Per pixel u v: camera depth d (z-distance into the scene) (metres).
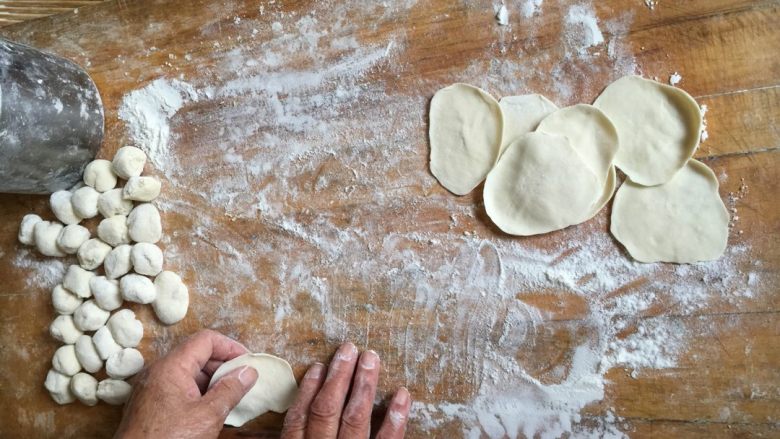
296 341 1.18
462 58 1.12
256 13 1.20
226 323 1.21
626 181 1.06
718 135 1.03
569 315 1.08
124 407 1.17
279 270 1.20
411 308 1.14
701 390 1.03
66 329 1.23
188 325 1.23
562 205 1.06
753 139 1.02
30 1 1.29
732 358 1.02
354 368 1.14
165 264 1.24
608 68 1.07
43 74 1.11
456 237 1.13
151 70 1.25
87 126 1.21
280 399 1.17
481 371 1.11
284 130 1.20
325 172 1.18
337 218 1.17
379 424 1.15
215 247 1.22
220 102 1.22
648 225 1.05
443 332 1.13
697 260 1.03
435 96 1.12
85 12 1.27
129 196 1.19
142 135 1.25
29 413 1.30
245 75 1.21
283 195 1.20
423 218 1.14
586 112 1.06
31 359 1.30
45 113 1.09
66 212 1.23
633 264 1.06
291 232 1.19
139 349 1.24
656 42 1.05
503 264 1.11
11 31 1.31
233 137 1.22
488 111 1.10
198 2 1.23
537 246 1.10
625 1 1.06
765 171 1.01
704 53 1.03
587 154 1.06
